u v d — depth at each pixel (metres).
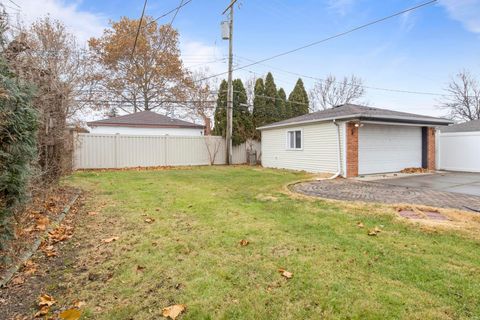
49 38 10.12
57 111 6.41
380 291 2.48
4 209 2.78
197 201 6.05
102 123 19.88
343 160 10.55
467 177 10.40
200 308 2.26
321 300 2.36
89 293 2.49
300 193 7.09
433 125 12.62
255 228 4.22
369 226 4.34
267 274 2.81
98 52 25.25
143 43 25.61
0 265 2.86
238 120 16.80
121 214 5.00
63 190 6.89
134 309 2.25
